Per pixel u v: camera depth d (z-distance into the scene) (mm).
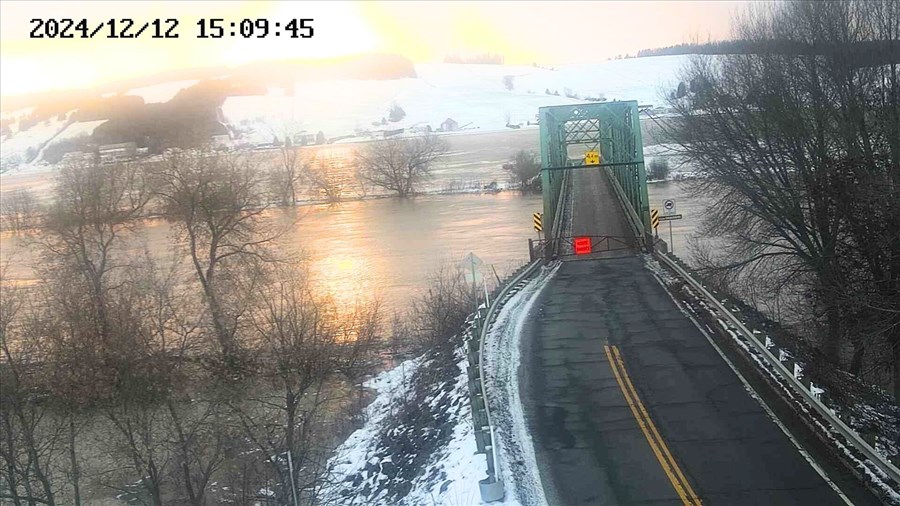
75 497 22000
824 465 13492
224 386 26125
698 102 31422
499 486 13000
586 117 47656
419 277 42094
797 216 26750
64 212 36219
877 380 25359
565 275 32312
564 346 21547
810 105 26609
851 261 24453
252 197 42719
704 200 55406
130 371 25141
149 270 37031
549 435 15523
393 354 30625
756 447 14312
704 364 19047
